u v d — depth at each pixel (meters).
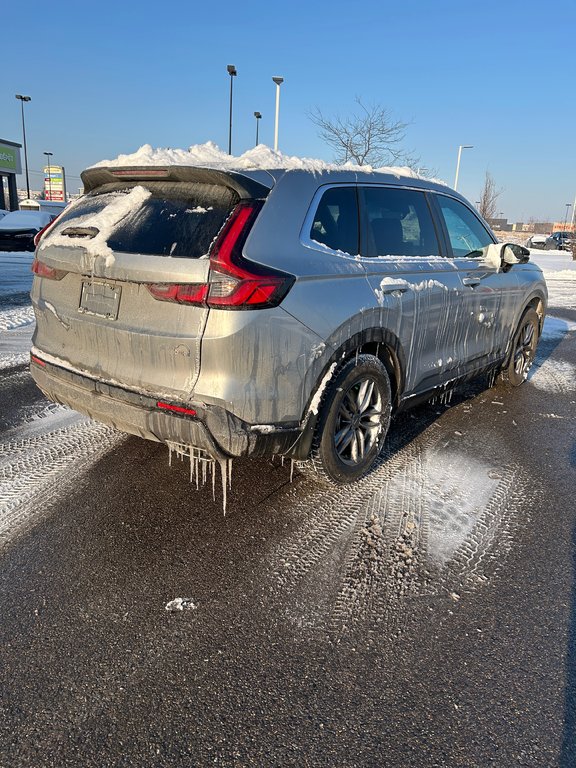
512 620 2.35
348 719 1.87
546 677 2.06
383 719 1.87
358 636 2.24
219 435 2.55
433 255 3.97
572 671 2.09
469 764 1.73
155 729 1.81
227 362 2.50
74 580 2.50
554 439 4.30
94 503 3.12
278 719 1.86
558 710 1.92
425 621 2.33
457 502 3.29
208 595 2.44
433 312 3.79
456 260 4.17
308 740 1.79
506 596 2.50
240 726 1.83
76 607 2.34
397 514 3.12
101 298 2.78
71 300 2.95
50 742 1.76
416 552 2.79
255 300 2.50
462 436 4.31
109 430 4.10
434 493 3.38
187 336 2.51
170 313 2.55
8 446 3.79
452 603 2.44
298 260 2.77
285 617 2.32
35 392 4.95
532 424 4.62
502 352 5.10
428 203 4.03
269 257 2.62
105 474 3.45
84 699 1.91
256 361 2.57
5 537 2.79
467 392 5.46
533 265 5.56
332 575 2.59
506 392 5.51
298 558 2.71
